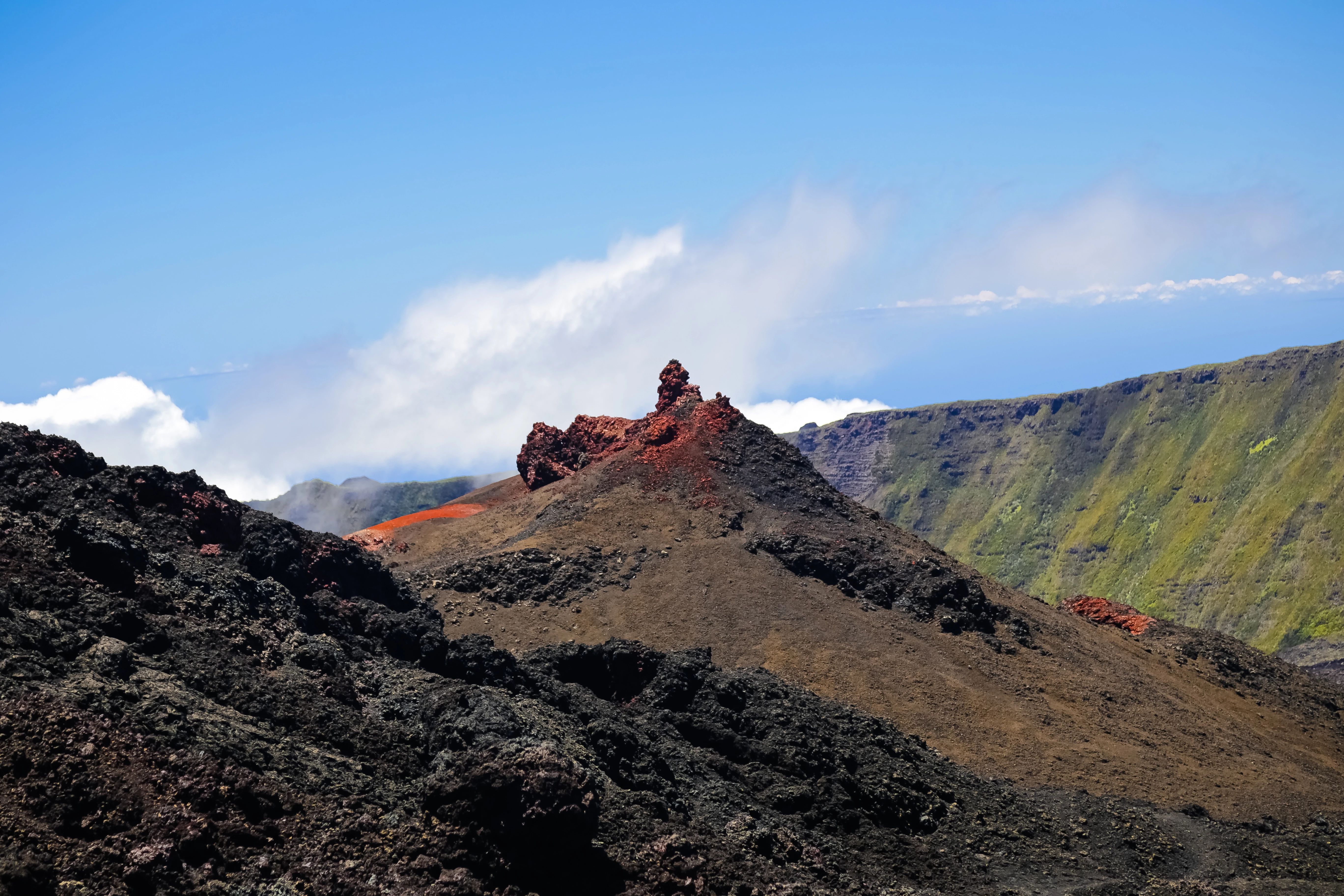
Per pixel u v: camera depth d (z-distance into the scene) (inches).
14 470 2906.0
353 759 2190.0
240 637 2527.1
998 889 2684.5
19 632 2090.3
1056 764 3651.6
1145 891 2714.1
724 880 2134.6
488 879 1939.0
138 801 1747.0
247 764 1984.5
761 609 4530.0
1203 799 3582.7
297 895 1701.5
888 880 2618.1
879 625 4557.1
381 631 3142.2
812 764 3093.0
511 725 2324.1
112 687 2033.7
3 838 1577.3
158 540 3002.0
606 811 2271.2
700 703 3378.4
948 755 3609.7
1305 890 2898.6
